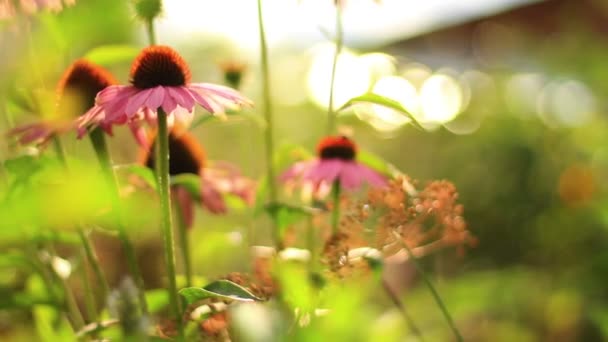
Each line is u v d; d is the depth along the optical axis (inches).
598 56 78.0
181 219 37.7
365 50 75.6
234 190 41.1
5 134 35.5
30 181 33.4
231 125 58.6
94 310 37.3
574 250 64.5
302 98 72.7
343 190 40.3
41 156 34.0
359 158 40.2
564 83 79.7
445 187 37.4
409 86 75.7
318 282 34.5
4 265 37.0
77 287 43.9
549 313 57.5
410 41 97.0
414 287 49.4
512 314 56.6
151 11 36.0
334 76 39.1
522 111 80.9
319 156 39.9
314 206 38.6
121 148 51.1
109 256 46.9
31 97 36.3
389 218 36.5
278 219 37.7
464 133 80.0
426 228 50.8
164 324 33.9
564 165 73.9
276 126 71.6
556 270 62.0
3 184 36.5
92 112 33.4
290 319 34.1
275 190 39.0
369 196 36.6
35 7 35.5
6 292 36.5
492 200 74.3
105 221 34.0
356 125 57.6
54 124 35.0
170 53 34.2
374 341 37.4
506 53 93.1
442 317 47.1
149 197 37.4
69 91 35.8
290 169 40.0
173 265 33.0
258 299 31.1
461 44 99.7
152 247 47.6
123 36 40.5
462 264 62.9
